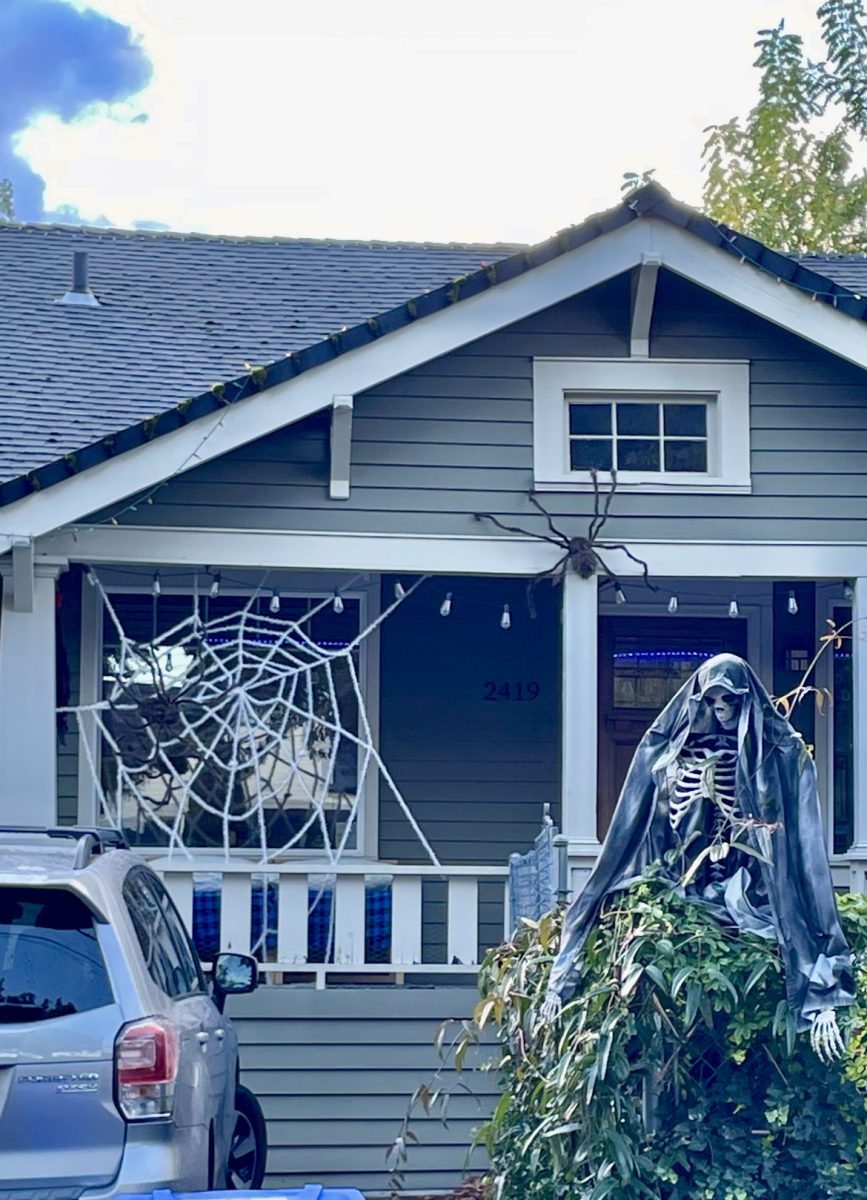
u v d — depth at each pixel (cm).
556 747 1238
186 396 1082
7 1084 562
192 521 1005
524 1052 687
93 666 1155
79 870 600
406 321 980
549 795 1232
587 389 1038
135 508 995
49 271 1322
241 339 1183
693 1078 621
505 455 1033
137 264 1356
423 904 1213
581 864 1008
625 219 996
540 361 1035
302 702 1202
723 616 1271
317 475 1018
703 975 594
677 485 1040
